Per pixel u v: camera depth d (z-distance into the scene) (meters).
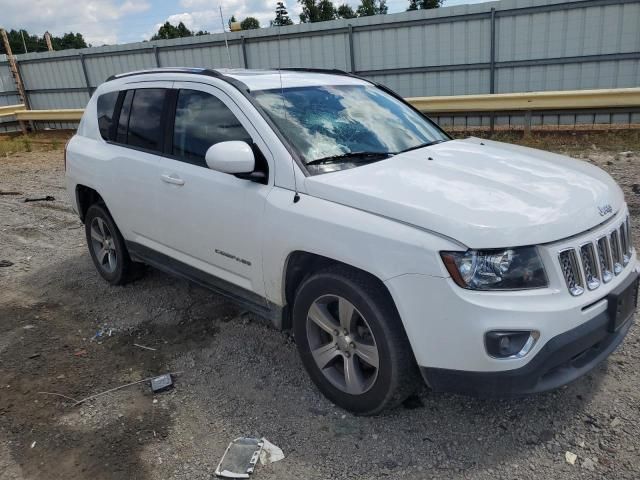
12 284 5.41
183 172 3.85
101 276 5.35
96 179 4.76
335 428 3.02
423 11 14.06
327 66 15.91
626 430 2.85
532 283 2.53
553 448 2.78
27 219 7.65
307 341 3.21
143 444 2.99
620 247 2.96
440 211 2.62
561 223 2.62
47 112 18.25
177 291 4.98
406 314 2.64
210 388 3.48
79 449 2.98
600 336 2.70
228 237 3.55
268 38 16.48
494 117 12.38
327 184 3.00
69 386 3.59
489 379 2.55
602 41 12.58
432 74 14.58
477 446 2.83
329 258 2.97
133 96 4.54
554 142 10.69
